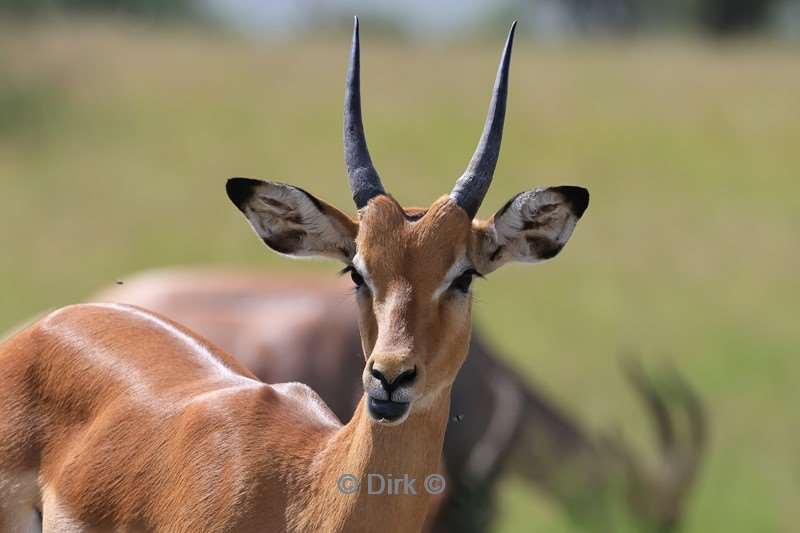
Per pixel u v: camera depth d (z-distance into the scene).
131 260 69.19
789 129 97.06
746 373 54.97
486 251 22.58
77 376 24.98
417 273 21.39
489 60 118.44
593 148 93.44
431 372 21.39
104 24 133.88
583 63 117.06
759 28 186.88
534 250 22.89
